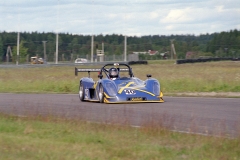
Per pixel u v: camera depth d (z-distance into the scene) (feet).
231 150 37.27
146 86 77.10
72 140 42.52
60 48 622.95
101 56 423.23
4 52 574.56
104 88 76.59
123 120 54.65
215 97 87.51
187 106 70.49
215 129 47.85
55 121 54.85
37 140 42.78
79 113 63.62
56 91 114.21
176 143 40.81
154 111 63.98
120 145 40.04
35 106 74.84
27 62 429.38
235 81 112.68
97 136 44.06
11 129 49.57
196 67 244.01
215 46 594.24
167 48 628.69
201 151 37.27
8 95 101.96
